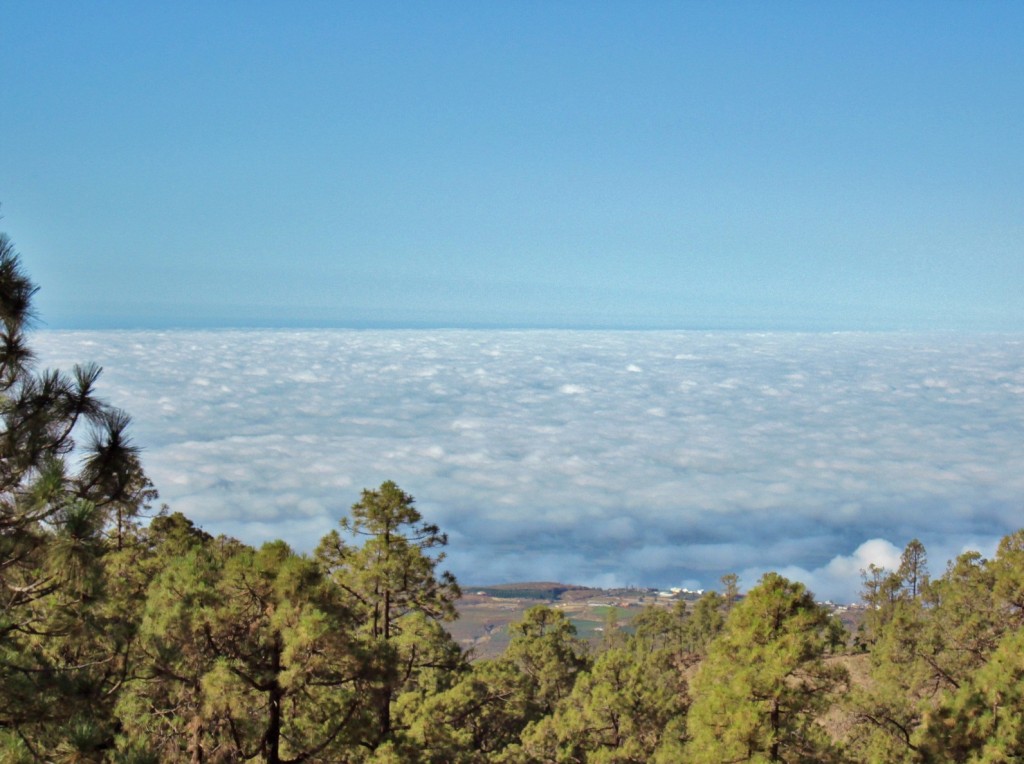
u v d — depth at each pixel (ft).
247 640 59.31
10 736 38.70
